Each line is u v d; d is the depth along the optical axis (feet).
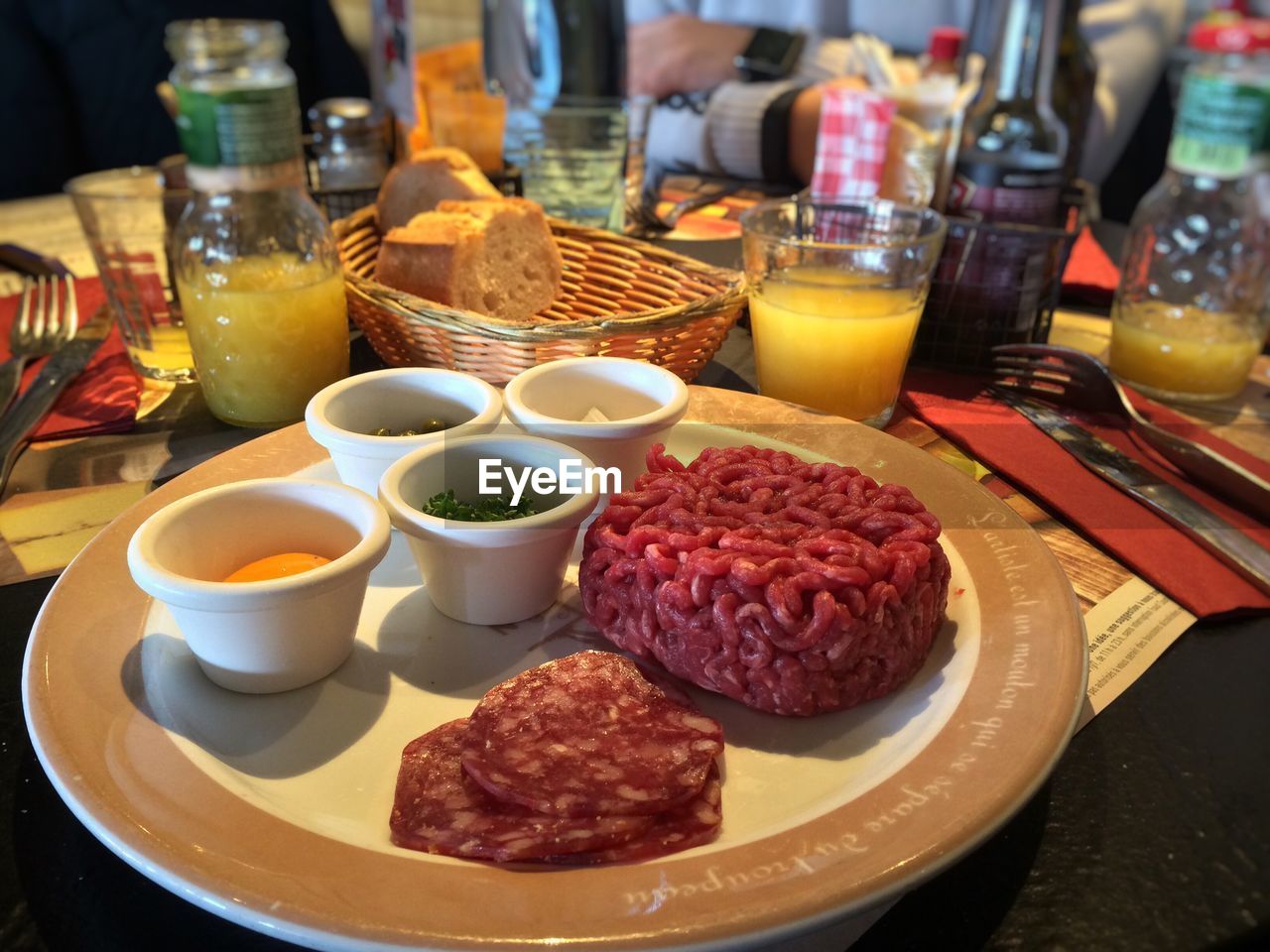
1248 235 1.42
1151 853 0.73
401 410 1.18
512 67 2.68
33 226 2.22
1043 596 0.92
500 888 0.62
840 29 3.43
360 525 0.91
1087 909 0.69
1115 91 2.77
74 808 0.67
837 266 1.33
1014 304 1.45
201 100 1.18
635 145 2.09
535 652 0.95
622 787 0.72
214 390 1.32
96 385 1.42
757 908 0.59
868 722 0.86
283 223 1.32
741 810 0.76
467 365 1.30
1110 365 1.53
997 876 0.71
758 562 0.85
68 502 1.15
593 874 0.64
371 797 0.77
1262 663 0.93
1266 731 0.85
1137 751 0.82
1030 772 0.71
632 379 1.19
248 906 0.60
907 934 0.67
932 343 1.52
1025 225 1.48
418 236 1.45
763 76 2.86
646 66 2.92
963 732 0.77
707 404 1.30
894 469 1.15
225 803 0.69
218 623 0.81
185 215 1.33
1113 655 0.93
